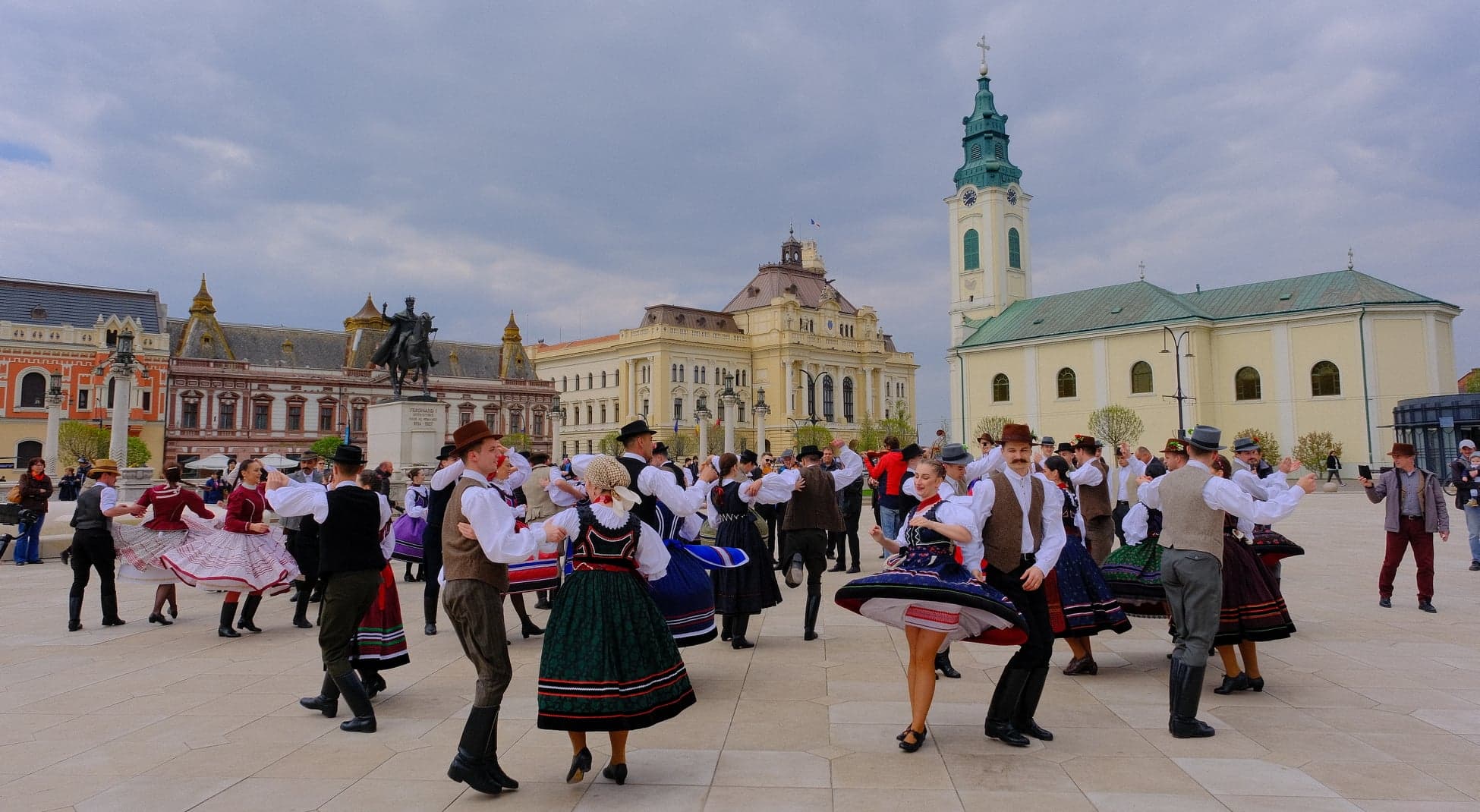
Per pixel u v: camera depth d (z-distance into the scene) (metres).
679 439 77.12
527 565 10.10
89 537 10.74
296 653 9.42
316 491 6.68
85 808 5.00
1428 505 11.35
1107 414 56.28
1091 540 10.58
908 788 5.28
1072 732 6.42
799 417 98.00
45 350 59.53
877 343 108.12
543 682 5.24
